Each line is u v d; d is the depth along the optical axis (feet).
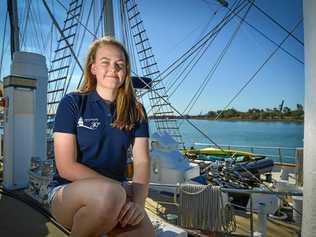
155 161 21.59
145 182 6.37
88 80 6.68
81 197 4.91
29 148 15.51
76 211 5.08
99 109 6.14
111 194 4.75
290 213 17.61
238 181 24.20
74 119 5.95
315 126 5.59
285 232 15.79
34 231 10.44
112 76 6.30
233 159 31.04
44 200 12.72
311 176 5.66
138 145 6.54
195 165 22.79
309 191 5.71
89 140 5.93
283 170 26.17
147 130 6.68
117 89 6.43
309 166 5.69
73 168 5.63
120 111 6.20
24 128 15.38
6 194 14.34
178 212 14.57
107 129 6.05
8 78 15.26
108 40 6.61
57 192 5.56
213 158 36.50
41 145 18.35
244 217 17.43
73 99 6.08
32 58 17.84
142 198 6.22
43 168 13.23
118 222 5.01
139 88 24.44
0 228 10.64
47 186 12.75
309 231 5.72
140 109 6.59
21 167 15.20
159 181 21.44
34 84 15.76
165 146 21.89
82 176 5.52
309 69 5.68
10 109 15.14
